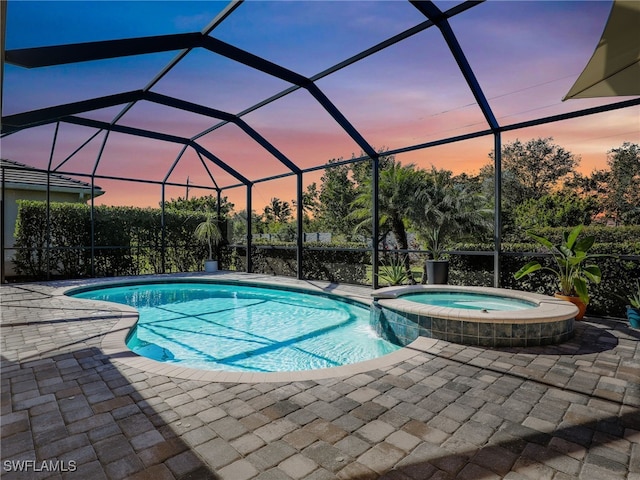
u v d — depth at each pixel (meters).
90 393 3.09
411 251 8.08
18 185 12.05
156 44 5.50
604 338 4.62
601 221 12.81
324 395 3.04
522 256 6.57
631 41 3.38
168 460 2.16
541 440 2.37
